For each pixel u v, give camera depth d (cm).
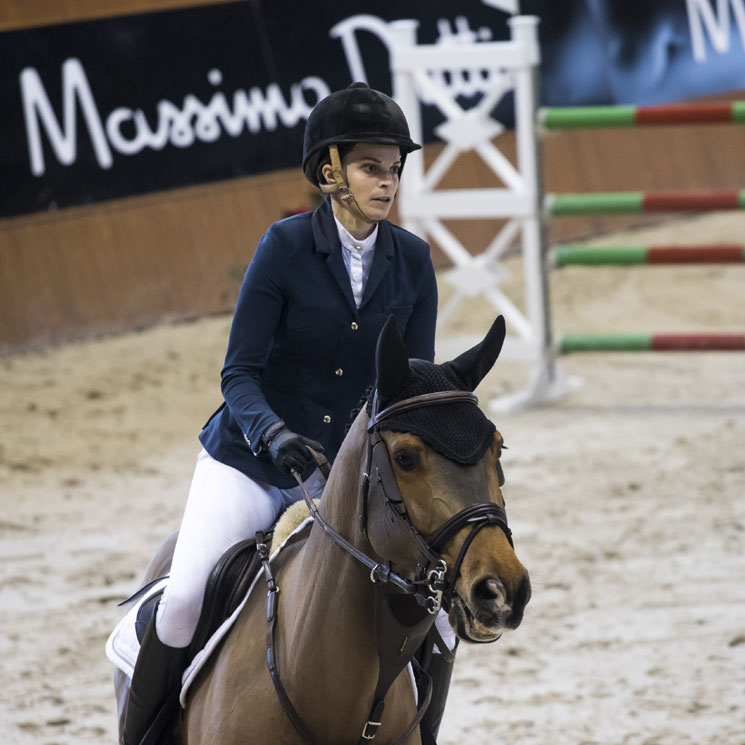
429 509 344
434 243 2073
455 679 766
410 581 363
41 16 1709
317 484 465
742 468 1193
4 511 1141
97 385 1562
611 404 1478
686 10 2339
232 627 429
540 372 1471
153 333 1764
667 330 1819
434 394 356
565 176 2192
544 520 1064
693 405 1457
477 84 2075
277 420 412
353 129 412
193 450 1338
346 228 431
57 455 1321
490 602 325
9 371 1608
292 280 427
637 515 1072
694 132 2398
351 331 434
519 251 2184
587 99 2197
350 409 450
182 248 1820
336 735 395
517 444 1313
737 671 761
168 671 446
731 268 2200
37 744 689
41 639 847
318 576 394
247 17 1875
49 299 1712
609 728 691
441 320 1506
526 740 679
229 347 436
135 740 459
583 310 1941
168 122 1808
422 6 2031
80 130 1741
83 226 1742
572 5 2180
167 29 1808
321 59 1942
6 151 1683
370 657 386
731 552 973
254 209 1875
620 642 812
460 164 2055
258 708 402
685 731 683
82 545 1044
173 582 440
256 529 455
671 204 1352
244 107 1870
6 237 1689
